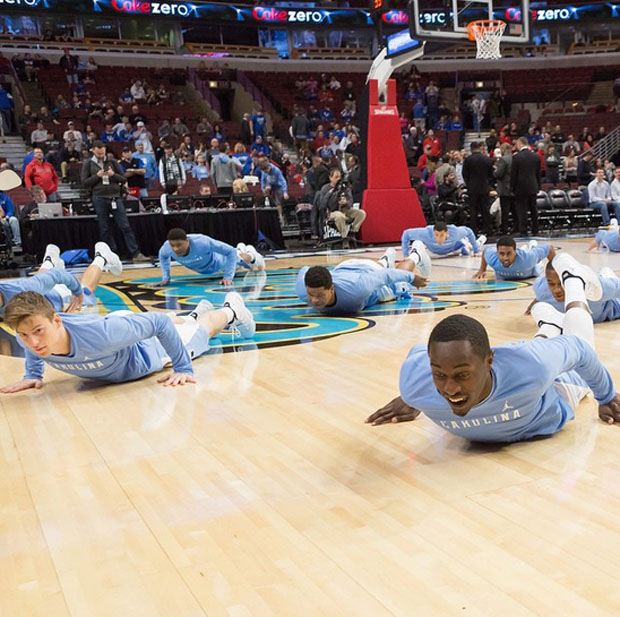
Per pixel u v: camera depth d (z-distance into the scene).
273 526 2.13
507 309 5.93
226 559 1.94
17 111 20.67
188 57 24.55
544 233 14.49
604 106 24.84
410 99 24.53
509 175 13.95
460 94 25.88
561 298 4.20
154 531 2.14
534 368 2.36
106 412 3.44
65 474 2.65
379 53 13.63
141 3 20.20
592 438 2.75
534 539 1.97
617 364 3.91
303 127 20.03
